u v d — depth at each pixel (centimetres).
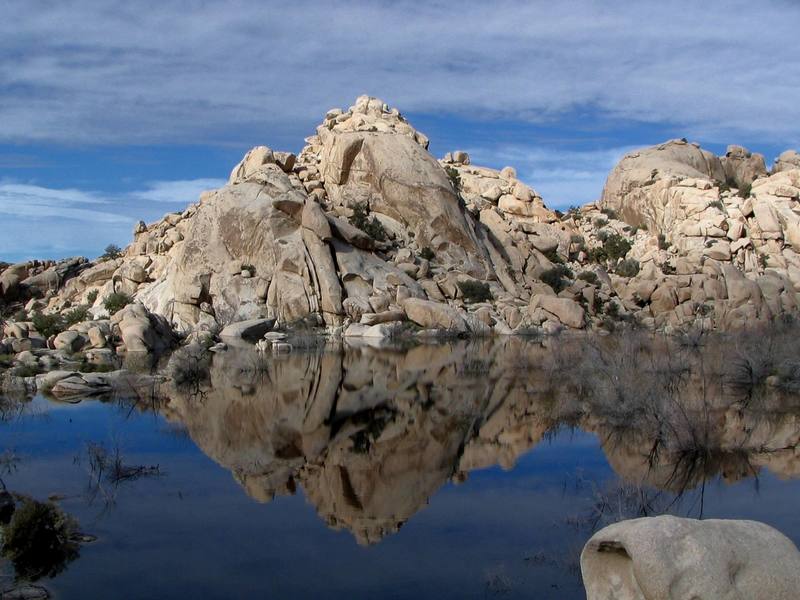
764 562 572
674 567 567
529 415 1850
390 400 2086
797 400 1991
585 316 4925
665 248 6338
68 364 2936
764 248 5919
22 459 1397
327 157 6009
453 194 5719
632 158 7831
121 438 1573
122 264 5909
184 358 2667
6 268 6431
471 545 965
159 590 818
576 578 857
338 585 838
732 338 3338
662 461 1380
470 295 5062
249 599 798
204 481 1255
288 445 1532
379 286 4769
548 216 6869
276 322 4447
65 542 967
